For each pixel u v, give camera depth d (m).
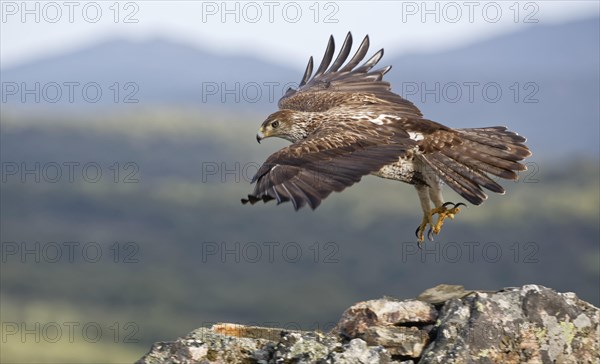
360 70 12.55
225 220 138.38
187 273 113.75
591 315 9.32
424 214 10.80
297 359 9.12
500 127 10.38
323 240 124.56
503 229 124.69
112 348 76.12
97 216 141.62
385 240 124.50
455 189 9.90
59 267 112.31
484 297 9.28
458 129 10.27
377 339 9.36
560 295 9.37
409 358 9.30
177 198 150.12
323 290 107.56
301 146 8.75
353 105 11.27
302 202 7.97
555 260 113.94
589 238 119.38
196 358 9.27
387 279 109.19
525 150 10.05
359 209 139.50
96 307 95.25
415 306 9.52
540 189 143.62
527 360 9.09
